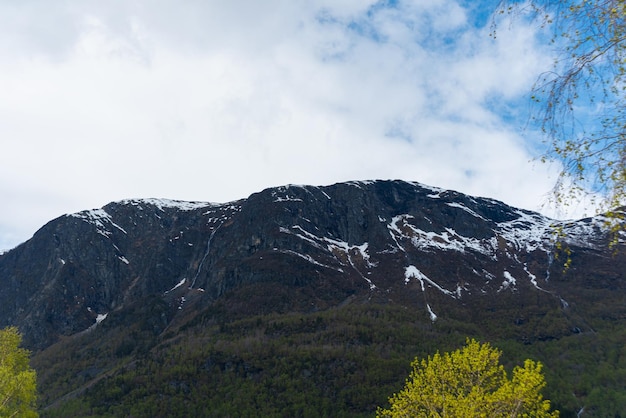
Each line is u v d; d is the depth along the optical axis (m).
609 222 11.88
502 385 33.38
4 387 45.22
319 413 127.25
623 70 11.40
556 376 148.00
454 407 33.19
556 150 12.27
